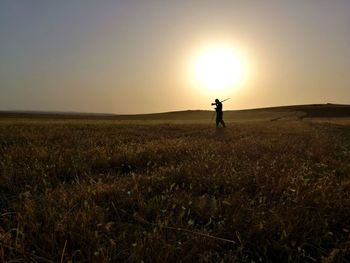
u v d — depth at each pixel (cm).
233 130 2269
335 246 398
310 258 373
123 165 813
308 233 420
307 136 1825
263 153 1049
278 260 385
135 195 529
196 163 775
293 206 497
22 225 410
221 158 865
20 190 591
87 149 1073
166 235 401
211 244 380
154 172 707
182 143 1202
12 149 980
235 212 468
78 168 736
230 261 348
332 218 475
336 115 9950
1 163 738
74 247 367
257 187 610
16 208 476
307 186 600
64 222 405
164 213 466
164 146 1074
